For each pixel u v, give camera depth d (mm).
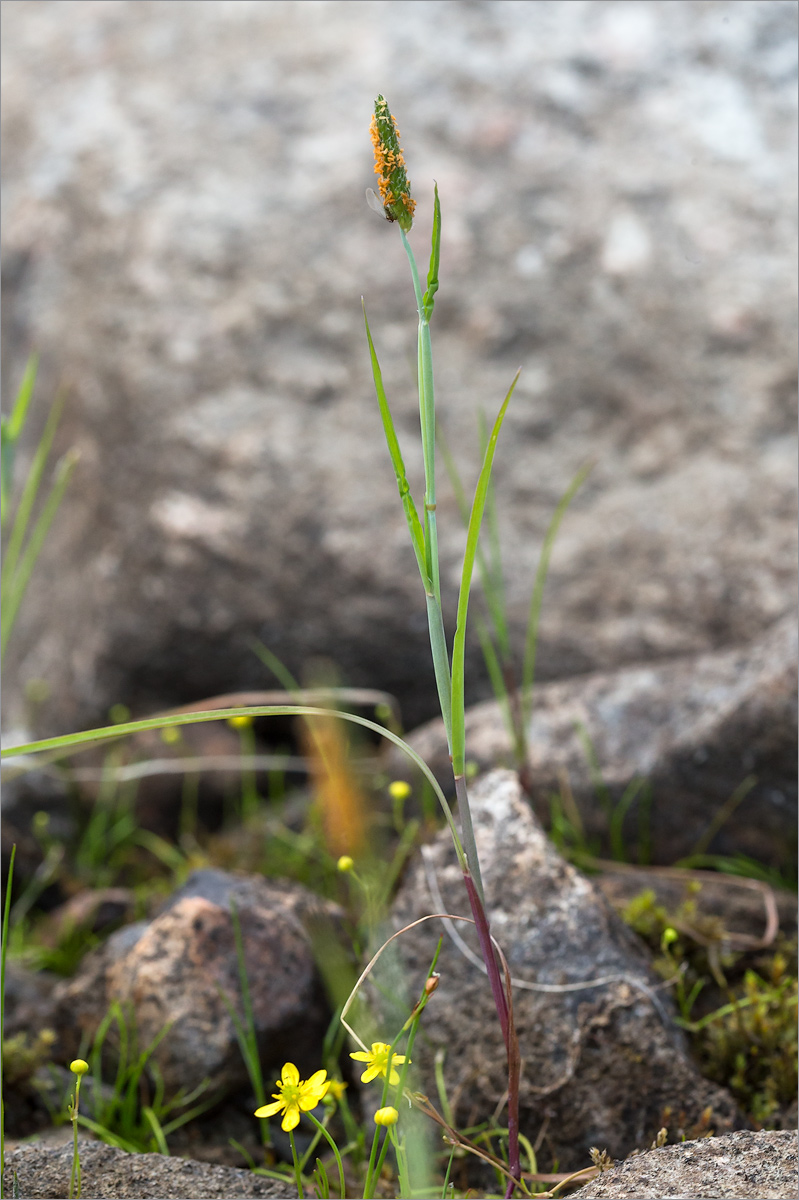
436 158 911
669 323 841
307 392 869
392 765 711
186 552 848
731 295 836
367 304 885
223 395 872
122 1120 547
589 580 798
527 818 567
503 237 884
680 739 634
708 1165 480
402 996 554
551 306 864
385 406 476
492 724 700
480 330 868
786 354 817
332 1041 562
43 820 768
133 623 862
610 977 539
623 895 601
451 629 818
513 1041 489
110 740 860
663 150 893
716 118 898
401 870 621
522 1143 530
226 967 561
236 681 879
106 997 571
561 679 794
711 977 574
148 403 876
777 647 648
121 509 878
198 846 780
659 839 643
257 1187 504
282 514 840
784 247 849
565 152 904
